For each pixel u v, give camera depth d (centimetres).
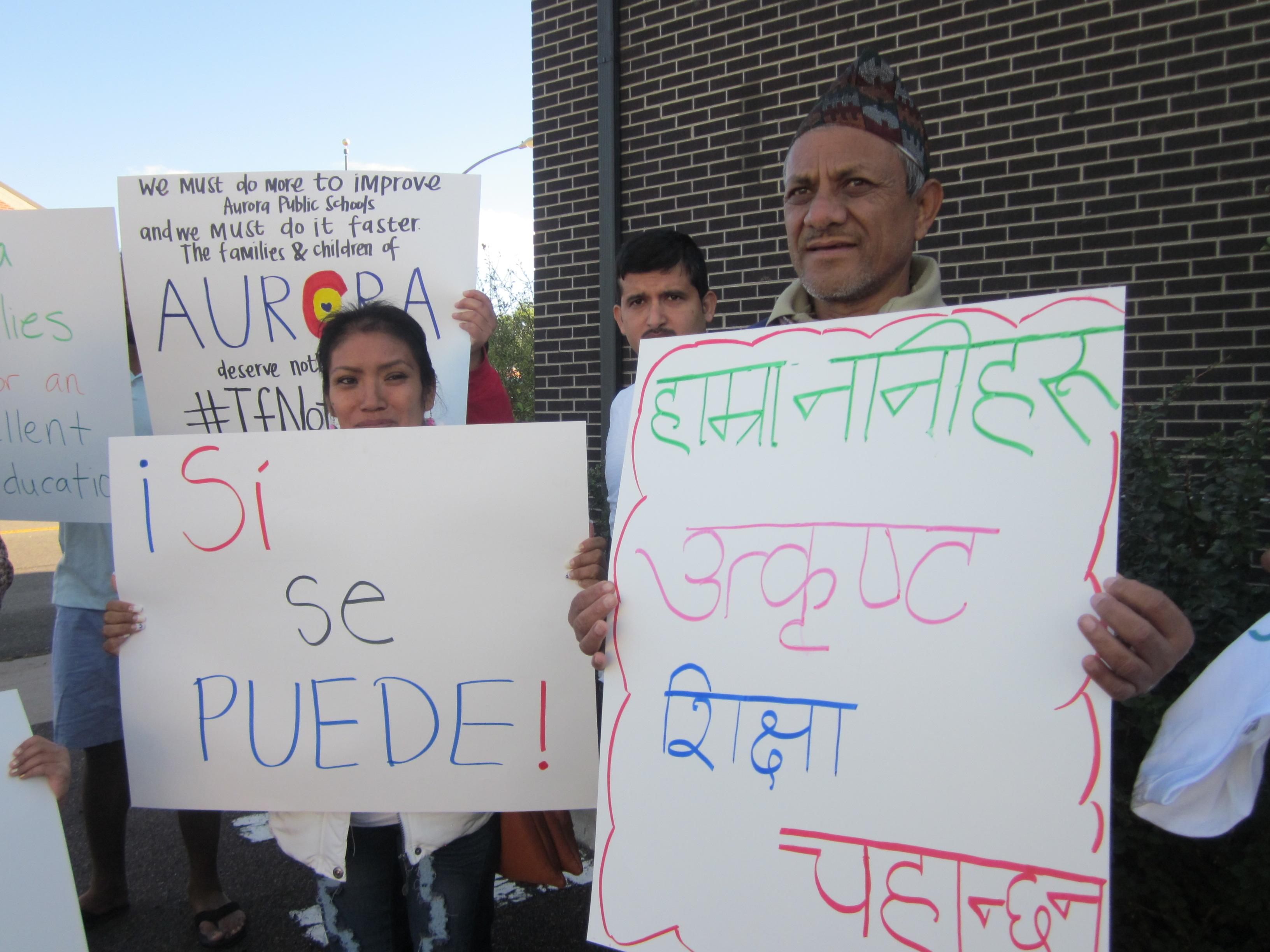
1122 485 224
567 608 164
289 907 305
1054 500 114
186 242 243
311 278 242
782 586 127
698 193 450
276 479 169
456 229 242
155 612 172
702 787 126
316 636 168
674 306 250
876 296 170
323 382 197
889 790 115
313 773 167
